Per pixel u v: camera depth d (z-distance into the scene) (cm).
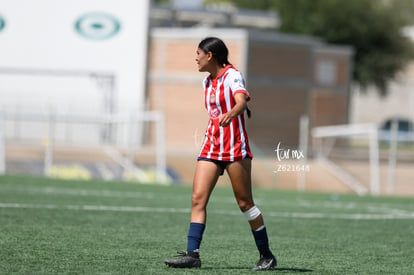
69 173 10244
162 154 10844
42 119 14175
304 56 16138
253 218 2850
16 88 15900
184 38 15862
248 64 15112
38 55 16038
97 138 14538
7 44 15988
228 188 8462
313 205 6619
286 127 15625
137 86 15938
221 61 2756
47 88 15900
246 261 3166
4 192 6175
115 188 7450
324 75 18038
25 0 16062
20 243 3366
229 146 2745
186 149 15088
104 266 2848
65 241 3516
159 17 19275
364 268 3123
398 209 6550
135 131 14400
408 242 4134
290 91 15800
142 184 8275
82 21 16100
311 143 15825
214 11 19812
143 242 3631
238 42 15188
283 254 3469
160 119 11150
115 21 16050
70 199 5856
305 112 16075
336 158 12700
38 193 6259
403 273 3034
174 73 15938
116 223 4416
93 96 15812
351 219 5400
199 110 15712
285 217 5347
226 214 5288
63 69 16025
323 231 4541
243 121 2777
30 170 10488
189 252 2845
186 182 11031
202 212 2825
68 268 2773
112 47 16038
